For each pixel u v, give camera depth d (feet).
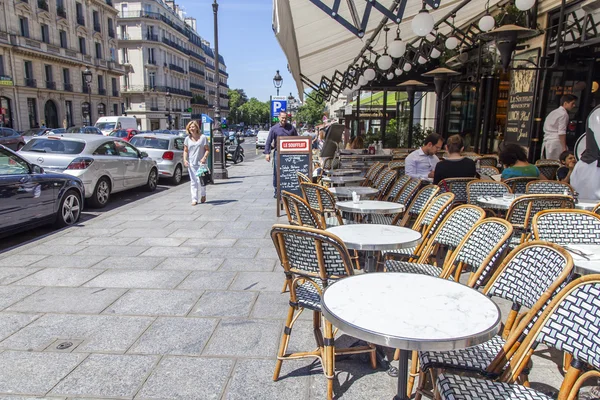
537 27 28.71
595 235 10.30
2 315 12.30
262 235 21.68
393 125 54.95
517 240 13.69
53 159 28.22
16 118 123.13
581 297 5.78
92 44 162.50
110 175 31.12
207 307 12.92
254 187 40.40
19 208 20.02
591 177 14.89
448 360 7.04
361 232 11.07
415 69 39.37
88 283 14.85
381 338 5.47
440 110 45.37
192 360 10.00
